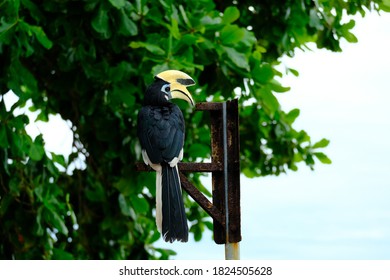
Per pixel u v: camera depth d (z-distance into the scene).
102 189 12.87
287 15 12.52
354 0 12.78
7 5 9.89
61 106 13.30
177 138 8.05
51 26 10.88
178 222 7.55
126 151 11.83
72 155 13.58
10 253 11.77
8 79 10.31
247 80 11.60
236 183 8.13
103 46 11.80
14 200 11.47
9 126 10.41
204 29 10.42
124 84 11.17
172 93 8.41
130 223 12.98
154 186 11.70
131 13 10.88
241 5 13.22
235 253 8.12
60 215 12.04
